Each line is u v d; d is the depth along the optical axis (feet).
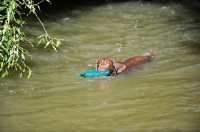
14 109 35.06
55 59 50.03
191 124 30.89
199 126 30.53
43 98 37.45
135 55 51.39
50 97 37.65
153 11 76.23
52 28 65.36
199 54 49.60
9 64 35.83
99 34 61.72
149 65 46.62
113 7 80.69
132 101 35.96
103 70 43.09
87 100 36.60
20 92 39.17
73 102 36.19
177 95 36.86
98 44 56.24
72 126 31.35
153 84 40.19
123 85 40.37
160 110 33.71
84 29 64.80
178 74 42.86
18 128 31.27
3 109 35.09
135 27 65.26
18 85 41.04
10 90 39.70
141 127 30.71
